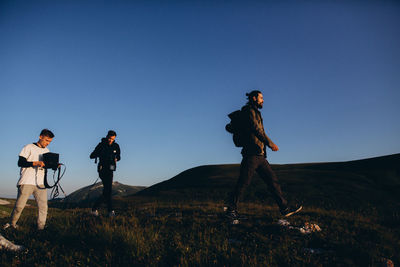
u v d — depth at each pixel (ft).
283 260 14.43
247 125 20.33
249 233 18.93
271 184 21.30
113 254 13.99
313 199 84.64
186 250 14.74
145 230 18.11
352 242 17.39
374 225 23.43
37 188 19.39
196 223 21.80
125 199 93.61
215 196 96.02
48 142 20.36
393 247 17.94
